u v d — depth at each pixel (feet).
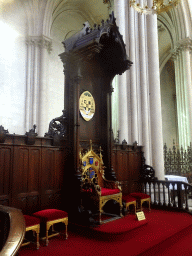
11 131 41.86
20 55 44.98
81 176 17.75
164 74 81.82
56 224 16.28
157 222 18.67
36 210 15.84
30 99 44.83
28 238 14.48
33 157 16.03
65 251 12.63
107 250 12.77
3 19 43.19
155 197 24.64
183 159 43.06
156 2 27.63
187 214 21.59
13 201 14.66
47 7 46.80
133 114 29.81
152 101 30.17
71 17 59.06
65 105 18.57
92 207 18.31
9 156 14.74
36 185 16.01
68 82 18.63
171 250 14.61
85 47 17.15
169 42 71.36
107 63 21.22
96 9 58.08
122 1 31.17
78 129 17.93
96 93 21.20
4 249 4.80
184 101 51.57
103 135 21.18
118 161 23.72
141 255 12.52
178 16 53.21
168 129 79.10
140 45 31.81
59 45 56.59
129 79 30.63
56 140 17.29
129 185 24.64
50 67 53.01
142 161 26.58
